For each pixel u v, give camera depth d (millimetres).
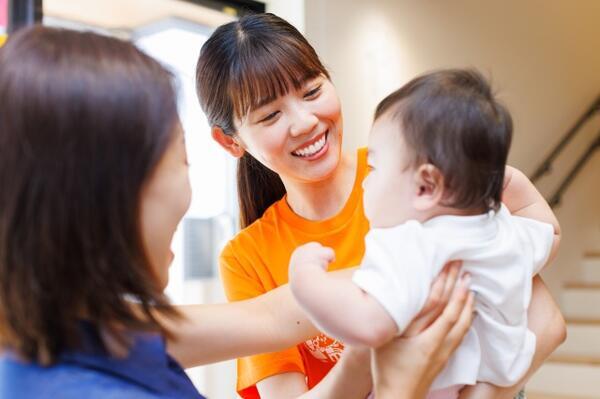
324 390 986
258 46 1191
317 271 853
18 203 611
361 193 1310
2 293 625
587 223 5254
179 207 749
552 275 4703
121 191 637
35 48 635
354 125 3312
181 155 750
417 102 859
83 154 614
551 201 4738
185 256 3021
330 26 3199
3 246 616
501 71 4512
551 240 1014
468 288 843
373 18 3488
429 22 3926
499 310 872
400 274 798
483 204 857
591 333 4250
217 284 3139
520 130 4625
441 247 819
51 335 625
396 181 877
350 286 821
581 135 5297
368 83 3422
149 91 656
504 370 894
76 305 632
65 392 605
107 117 621
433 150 832
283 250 1317
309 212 1327
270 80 1182
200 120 2908
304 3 3064
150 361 692
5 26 2170
